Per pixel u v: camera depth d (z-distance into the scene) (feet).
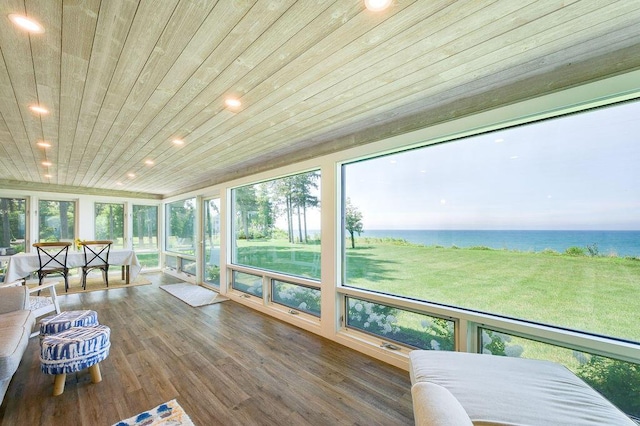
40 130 8.75
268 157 12.56
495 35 4.45
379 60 5.14
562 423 3.62
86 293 16.37
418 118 7.63
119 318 12.11
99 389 6.84
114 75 5.55
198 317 12.33
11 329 6.66
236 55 4.93
